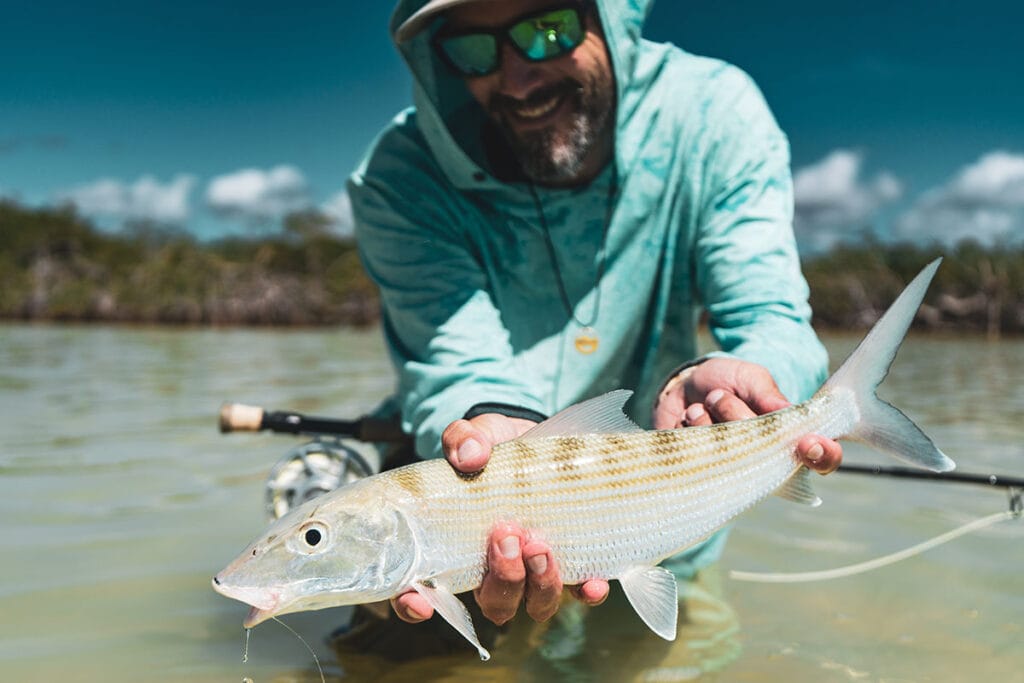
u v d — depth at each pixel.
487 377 0.83
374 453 1.64
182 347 6.20
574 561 0.64
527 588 0.62
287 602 0.57
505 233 0.95
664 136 0.91
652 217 0.93
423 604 0.60
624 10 0.86
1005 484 1.06
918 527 1.24
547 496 0.63
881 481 1.54
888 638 0.86
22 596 0.95
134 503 1.35
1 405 2.46
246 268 17.80
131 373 3.67
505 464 0.63
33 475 1.52
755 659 0.82
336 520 0.58
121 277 17.33
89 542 1.15
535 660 0.82
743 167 0.89
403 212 0.94
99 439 1.89
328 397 2.73
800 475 0.69
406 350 0.96
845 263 16.59
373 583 0.59
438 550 0.60
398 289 0.94
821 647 0.84
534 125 0.87
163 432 1.99
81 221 20.31
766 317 0.80
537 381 0.96
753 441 0.68
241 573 0.57
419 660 0.83
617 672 0.80
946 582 1.01
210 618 0.91
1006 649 0.83
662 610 0.64
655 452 0.66
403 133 0.97
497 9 0.83
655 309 0.96
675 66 0.94
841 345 7.41
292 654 0.83
